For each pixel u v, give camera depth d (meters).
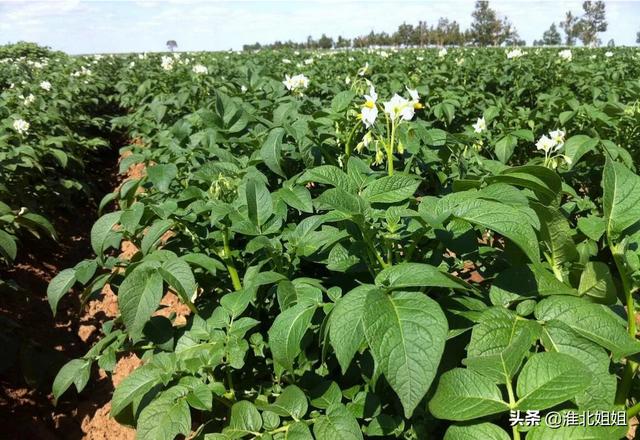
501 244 3.19
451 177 3.31
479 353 1.53
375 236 2.10
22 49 26.59
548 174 2.06
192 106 6.92
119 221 2.67
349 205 1.91
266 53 21.25
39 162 6.23
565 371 1.33
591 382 1.38
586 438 1.28
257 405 2.00
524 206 1.87
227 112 4.26
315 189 4.04
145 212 2.87
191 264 2.67
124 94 10.98
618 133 4.45
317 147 3.49
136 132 6.96
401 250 2.21
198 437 2.28
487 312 1.61
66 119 8.59
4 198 5.43
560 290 1.73
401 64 11.93
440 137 3.44
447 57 14.64
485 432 1.38
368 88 4.25
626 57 14.28
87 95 11.30
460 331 1.67
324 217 2.11
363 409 1.92
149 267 2.16
